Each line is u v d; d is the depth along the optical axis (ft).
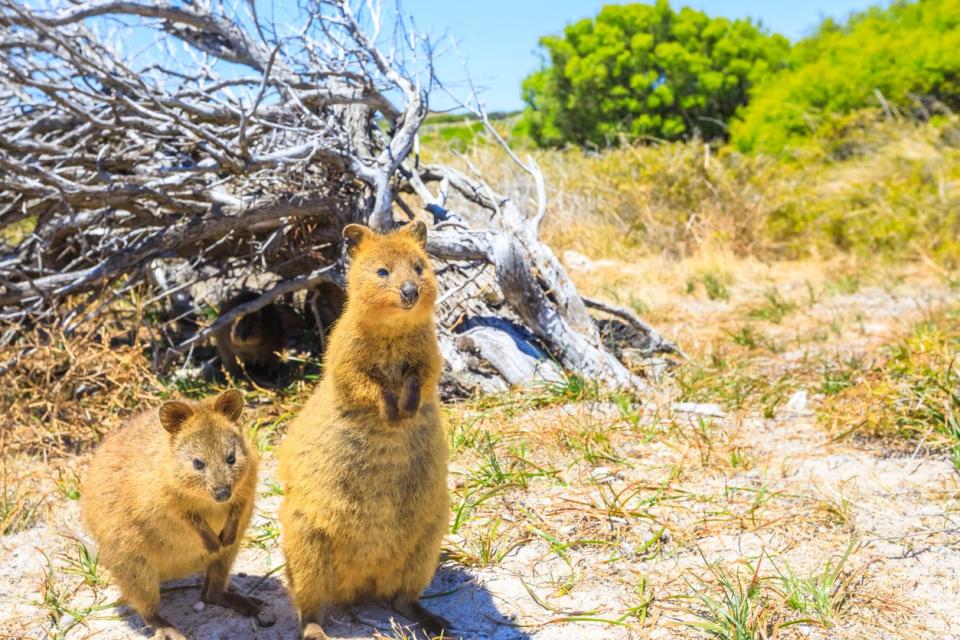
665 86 28.45
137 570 3.76
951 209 12.63
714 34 28.50
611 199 14.05
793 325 8.93
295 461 3.70
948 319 8.18
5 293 6.40
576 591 4.03
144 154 6.69
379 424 3.63
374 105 7.09
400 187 7.76
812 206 13.65
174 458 3.68
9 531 4.74
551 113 29.40
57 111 6.57
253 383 6.65
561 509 4.65
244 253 7.60
